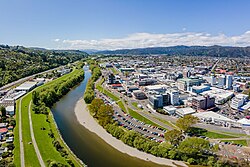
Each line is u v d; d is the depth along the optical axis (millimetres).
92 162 184375
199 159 183875
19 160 175375
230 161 175875
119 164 182375
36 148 195875
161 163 184500
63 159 179375
